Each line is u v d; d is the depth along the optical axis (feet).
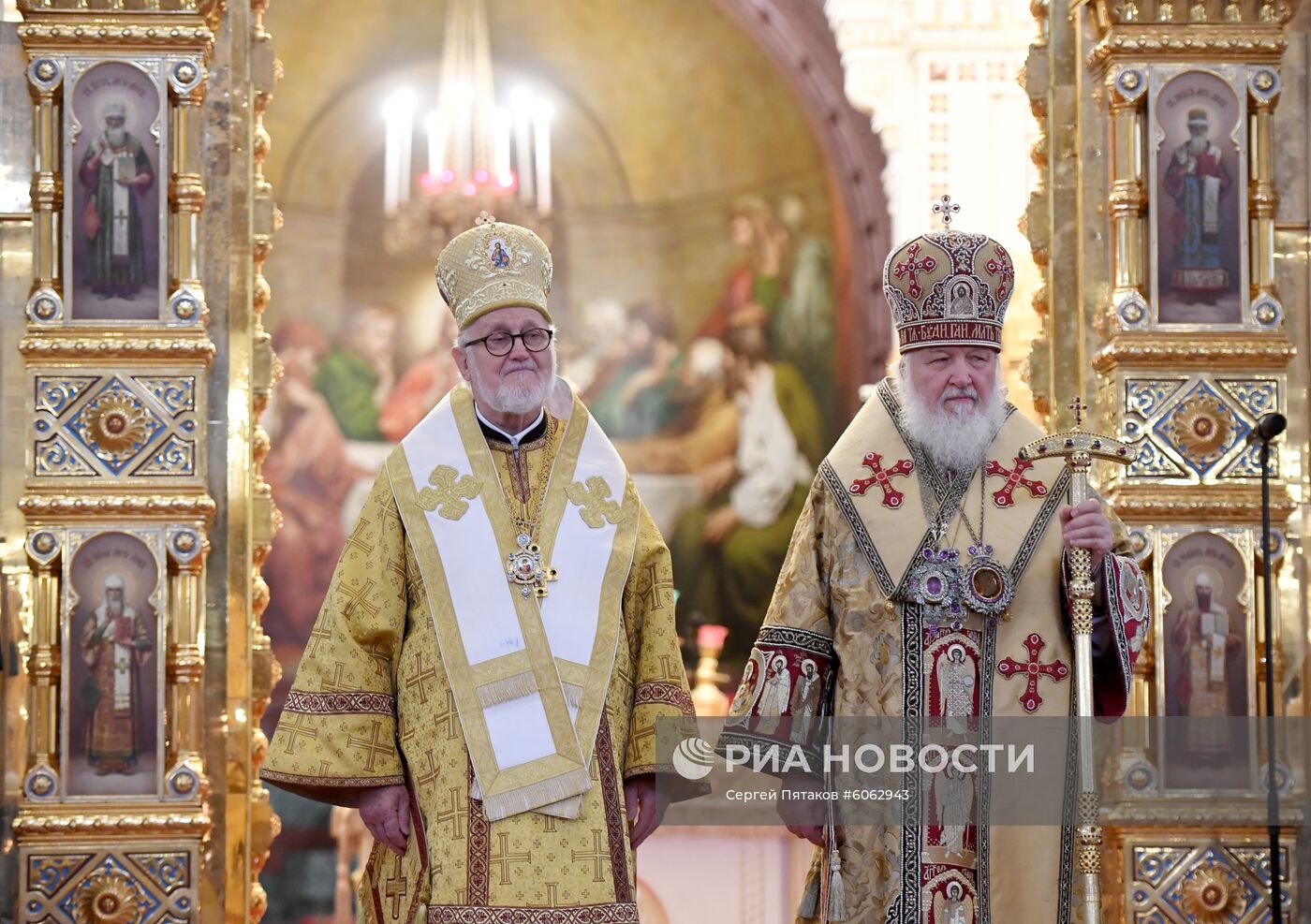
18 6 18.84
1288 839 18.62
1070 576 14.47
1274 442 19.06
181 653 18.30
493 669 14.74
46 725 18.19
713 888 19.45
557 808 14.34
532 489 15.43
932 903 14.35
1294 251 19.44
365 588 15.05
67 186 18.74
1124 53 19.25
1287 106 19.44
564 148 56.39
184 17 18.93
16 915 17.93
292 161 55.52
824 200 52.90
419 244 54.90
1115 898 18.48
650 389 55.67
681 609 54.44
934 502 15.07
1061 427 19.39
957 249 15.17
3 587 18.38
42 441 18.49
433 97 56.54
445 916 14.15
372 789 14.85
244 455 18.81
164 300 18.69
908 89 39.01
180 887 18.08
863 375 51.67
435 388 56.08
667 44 54.70
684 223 55.77
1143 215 19.24
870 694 14.74
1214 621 18.88
